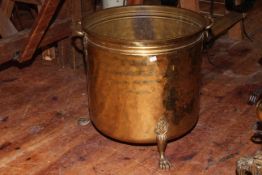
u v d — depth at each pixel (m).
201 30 1.41
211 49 2.54
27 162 1.52
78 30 1.51
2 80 2.16
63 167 1.49
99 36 1.34
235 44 2.62
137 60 1.34
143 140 1.48
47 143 1.64
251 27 2.91
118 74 1.38
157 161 1.52
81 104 1.93
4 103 1.93
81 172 1.46
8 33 2.02
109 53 1.36
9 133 1.70
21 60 1.96
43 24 1.90
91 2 2.29
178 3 2.32
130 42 1.30
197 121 1.69
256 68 2.28
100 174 1.45
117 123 1.47
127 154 1.56
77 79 2.18
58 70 2.28
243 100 1.94
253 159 1.21
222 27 2.39
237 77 2.18
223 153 1.56
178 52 1.36
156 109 1.42
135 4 1.81
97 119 1.55
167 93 1.40
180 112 1.47
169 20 1.69
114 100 1.44
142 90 1.39
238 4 2.59
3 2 2.20
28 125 1.76
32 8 2.87
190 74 1.44
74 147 1.61
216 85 2.09
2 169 1.48
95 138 1.67
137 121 1.44
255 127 1.70
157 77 1.37
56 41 2.24
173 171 1.46
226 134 1.67
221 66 2.31
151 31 1.73
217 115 1.82
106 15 1.64
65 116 1.83
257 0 3.47
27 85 2.11
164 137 1.45
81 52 2.28
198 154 1.55
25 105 1.92
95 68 1.44
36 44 1.97
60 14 2.13
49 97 1.99
